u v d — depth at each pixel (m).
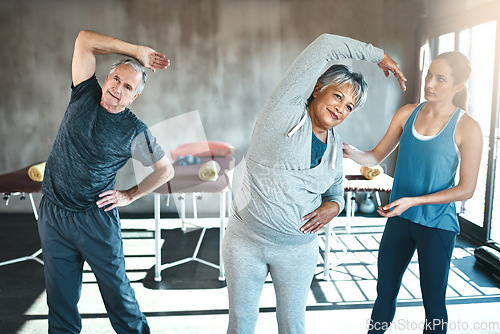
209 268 3.47
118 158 1.94
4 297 2.92
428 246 1.91
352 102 1.46
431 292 1.93
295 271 1.65
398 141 2.15
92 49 1.89
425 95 1.88
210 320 2.64
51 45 4.93
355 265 3.53
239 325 1.69
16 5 4.85
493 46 3.90
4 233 4.34
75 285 2.05
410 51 5.06
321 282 3.20
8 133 5.04
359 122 5.18
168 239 4.19
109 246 2.00
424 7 4.96
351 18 5.02
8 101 4.99
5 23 4.88
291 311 1.71
